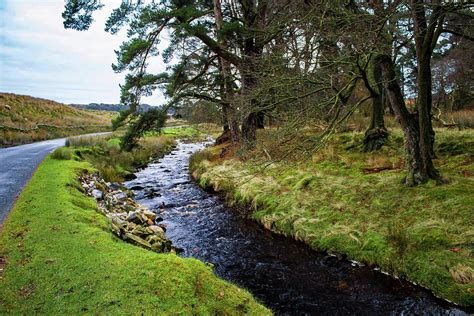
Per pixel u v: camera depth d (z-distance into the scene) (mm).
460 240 5512
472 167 8391
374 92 6922
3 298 3744
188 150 28188
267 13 12781
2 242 5117
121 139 13148
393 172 9203
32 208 6531
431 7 5945
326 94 7973
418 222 6355
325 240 7051
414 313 4801
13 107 34125
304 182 9648
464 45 13055
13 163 12891
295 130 7504
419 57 7289
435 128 13375
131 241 6500
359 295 5391
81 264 4367
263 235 8250
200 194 12625
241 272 6461
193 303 3820
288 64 8109
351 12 6949
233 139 15852
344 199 8172
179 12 10938
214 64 15812
